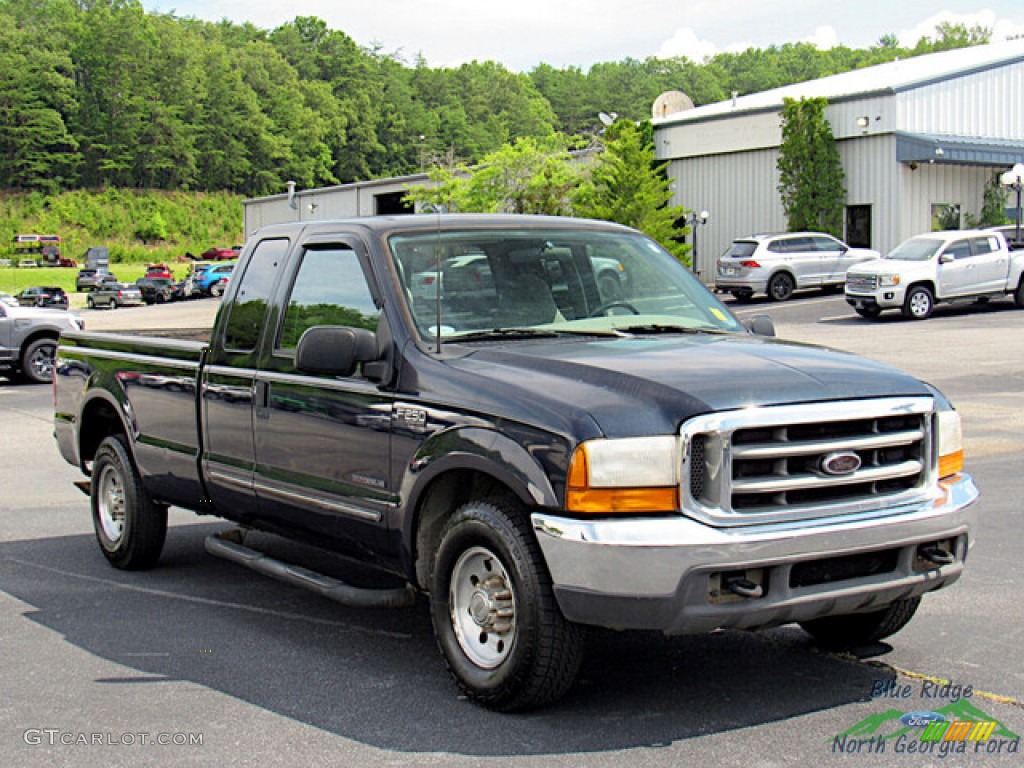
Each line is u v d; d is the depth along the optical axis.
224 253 112.12
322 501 5.58
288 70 194.38
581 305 5.68
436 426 4.90
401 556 5.18
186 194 171.50
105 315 52.19
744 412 4.33
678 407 4.34
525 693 4.58
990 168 37.66
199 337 7.57
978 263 27.94
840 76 47.22
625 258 6.03
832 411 4.47
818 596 4.41
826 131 37.59
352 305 5.60
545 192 40.69
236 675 5.35
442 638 4.94
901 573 4.61
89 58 170.38
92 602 6.68
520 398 4.61
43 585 7.09
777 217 40.41
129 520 7.25
